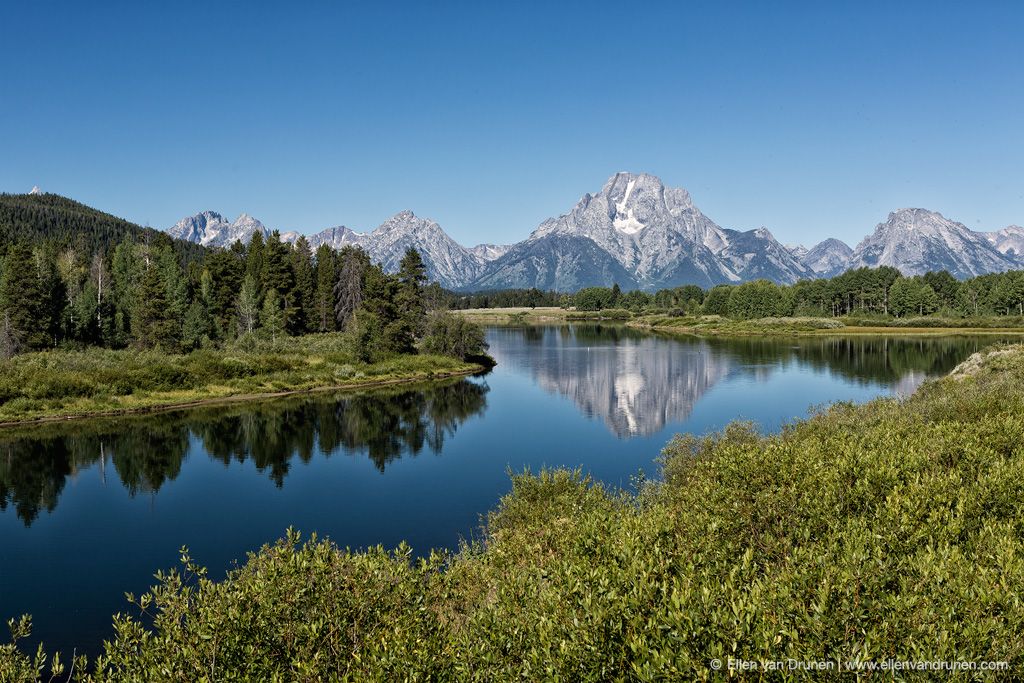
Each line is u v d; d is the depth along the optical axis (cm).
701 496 1249
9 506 2986
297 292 11244
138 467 3647
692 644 653
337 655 774
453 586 1012
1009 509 1054
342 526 2705
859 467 1247
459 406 5728
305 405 5731
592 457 3869
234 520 2797
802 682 601
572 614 746
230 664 765
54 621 1898
